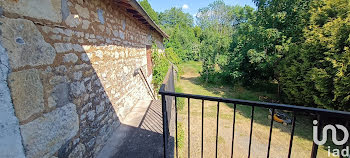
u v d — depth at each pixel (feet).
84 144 6.14
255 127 18.72
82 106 6.05
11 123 3.40
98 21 7.36
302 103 21.34
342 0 16.84
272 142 15.81
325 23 18.11
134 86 13.00
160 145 7.68
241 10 38.81
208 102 26.96
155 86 21.66
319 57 17.58
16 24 3.46
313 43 17.75
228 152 14.16
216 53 38.24
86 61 6.39
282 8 26.55
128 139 8.21
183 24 91.81
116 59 9.45
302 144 15.48
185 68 58.59
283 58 24.79
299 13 23.99
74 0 5.62
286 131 17.92
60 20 4.90
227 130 17.90
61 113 4.89
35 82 3.96
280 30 26.66
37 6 4.02
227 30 92.22
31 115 3.84
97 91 7.26
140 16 11.99
